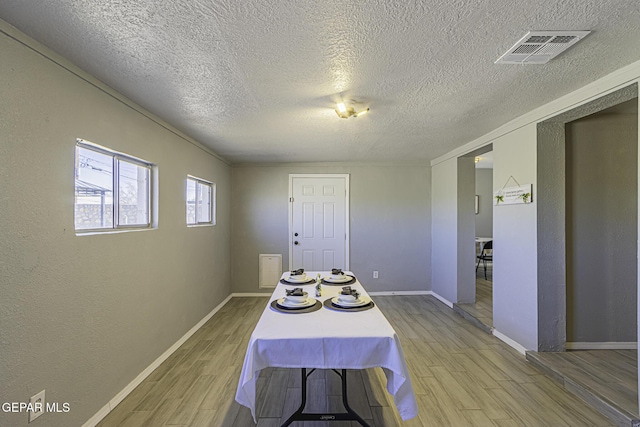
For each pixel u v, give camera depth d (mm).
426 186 4926
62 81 1626
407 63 1720
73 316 1695
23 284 1413
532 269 2633
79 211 1855
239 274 4867
